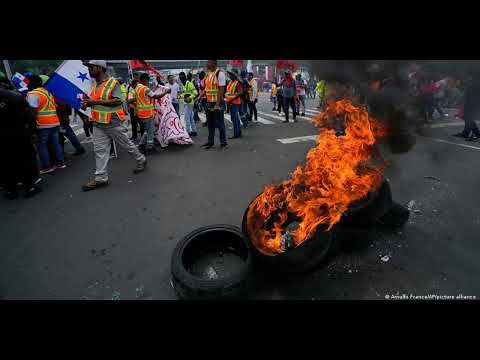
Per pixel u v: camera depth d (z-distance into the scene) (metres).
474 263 2.49
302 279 2.40
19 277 2.54
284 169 5.00
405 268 2.47
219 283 2.01
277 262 2.24
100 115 4.27
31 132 4.25
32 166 4.26
